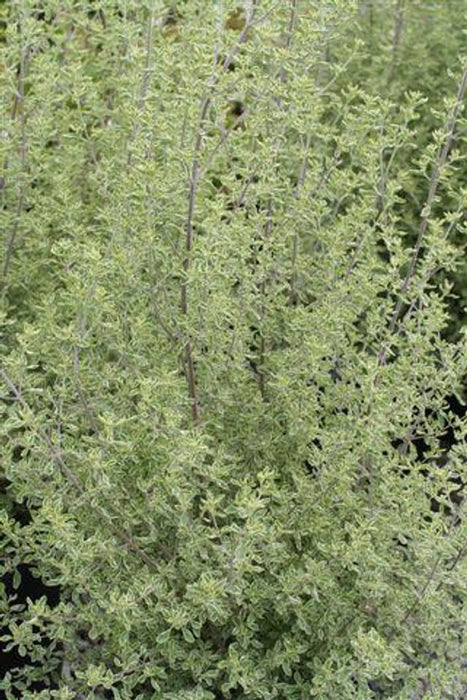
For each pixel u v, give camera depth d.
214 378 3.21
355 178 3.76
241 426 3.41
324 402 3.37
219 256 3.07
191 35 3.95
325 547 2.95
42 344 3.31
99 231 3.80
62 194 3.73
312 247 4.23
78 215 3.98
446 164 3.58
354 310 3.50
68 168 4.00
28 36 3.78
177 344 3.21
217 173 4.31
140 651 2.96
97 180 3.94
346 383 3.75
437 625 3.10
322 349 3.12
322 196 3.70
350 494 3.13
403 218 5.15
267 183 3.53
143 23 4.32
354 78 5.48
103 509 2.93
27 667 3.15
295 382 3.24
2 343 3.87
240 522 3.29
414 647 3.21
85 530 3.09
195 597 2.75
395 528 3.08
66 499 3.04
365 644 2.73
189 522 2.91
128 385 3.15
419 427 3.52
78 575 2.91
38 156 3.83
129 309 3.24
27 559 3.07
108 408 3.09
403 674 3.10
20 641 2.97
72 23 4.62
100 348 3.42
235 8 3.39
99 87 4.47
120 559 3.09
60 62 4.77
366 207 3.54
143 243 3.14
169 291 3.33
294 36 3.60
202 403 3.33
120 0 4.05
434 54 5.59
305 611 3.06
